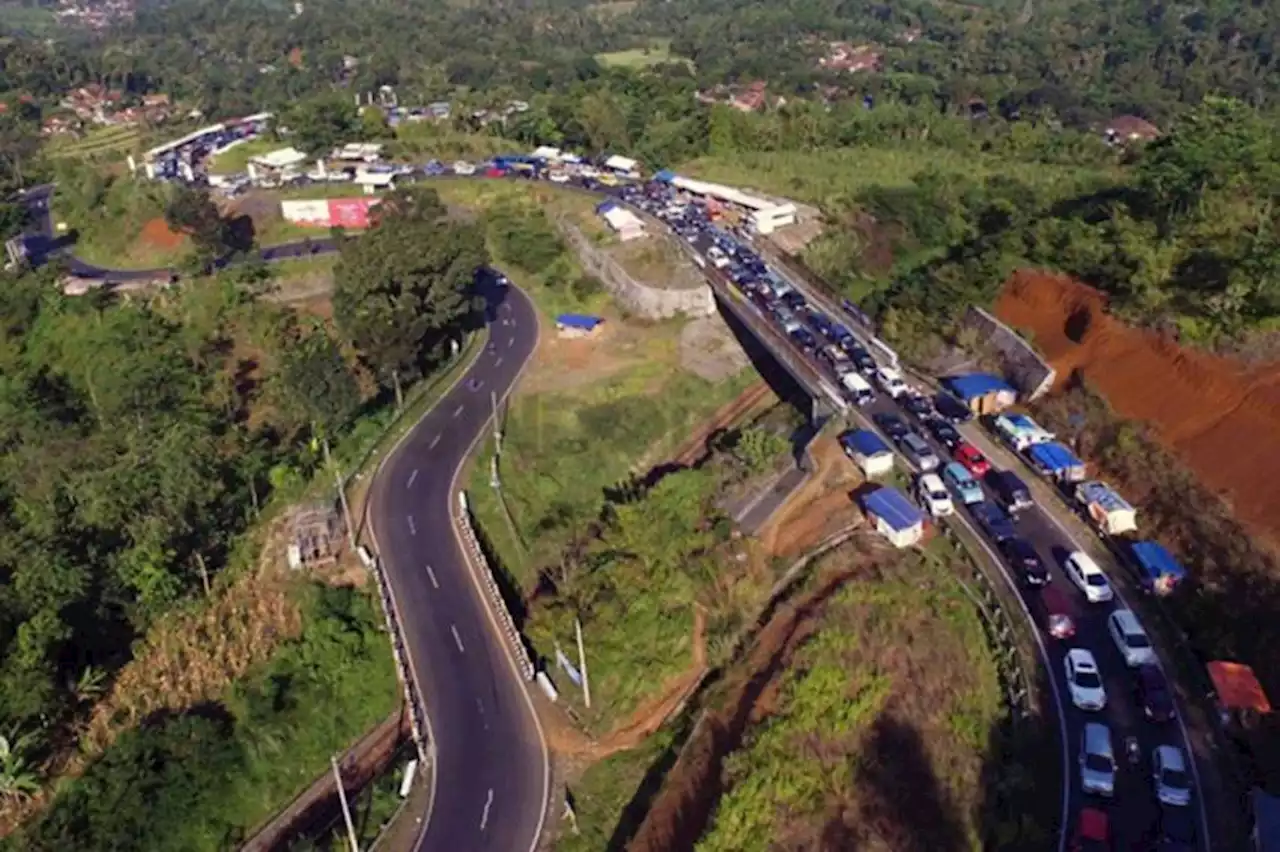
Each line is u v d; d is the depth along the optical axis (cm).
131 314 12150
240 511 8744
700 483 8369
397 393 10069
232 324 12269
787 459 8719
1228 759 5650
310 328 12144
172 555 7800
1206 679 6138
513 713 6662
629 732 6600
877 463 8069
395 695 7019
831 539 7575
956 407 8944
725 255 12550
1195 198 9988
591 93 19812
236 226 14638
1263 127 11031
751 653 6850
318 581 7688
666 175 15862
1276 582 6344
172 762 6241
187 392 10844
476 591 7656
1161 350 8325
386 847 5806
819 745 5869
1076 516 7588
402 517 8481
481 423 9862
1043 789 5625
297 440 9950
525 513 8856
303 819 6291
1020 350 9306
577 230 13712
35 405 11081
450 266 10600
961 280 10369
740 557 7562
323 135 17525
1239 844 5194
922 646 6450
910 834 5388
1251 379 7619
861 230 13350
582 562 8025
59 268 13688
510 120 19112
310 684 6875
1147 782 5603
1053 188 13938
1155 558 6844
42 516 8544
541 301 12656
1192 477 7344
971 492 7706
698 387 10706
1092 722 5962
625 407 10250
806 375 9500
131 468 8738
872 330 10400
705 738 6319
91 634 7312
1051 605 6656
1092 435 8194
